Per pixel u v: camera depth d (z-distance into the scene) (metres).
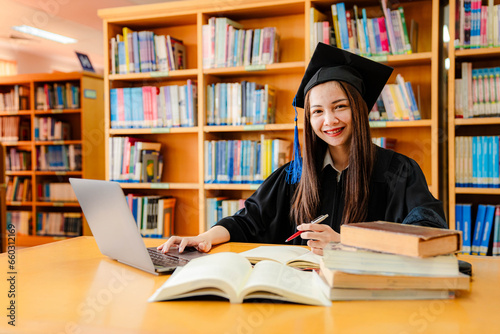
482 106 2.55
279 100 3.18
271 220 1.67
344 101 1.44
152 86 3.38
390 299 0.79
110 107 3.37
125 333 0.64
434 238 0.77
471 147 2.57
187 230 3.45
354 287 0.79
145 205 3.29
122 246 1.06
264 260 0.94
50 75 4.98
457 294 0.83
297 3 2.89
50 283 0.92
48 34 6.45
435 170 2.62
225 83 3.21
